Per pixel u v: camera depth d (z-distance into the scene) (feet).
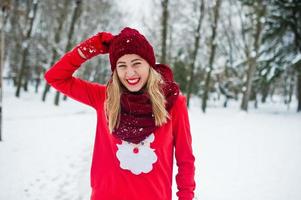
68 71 6.44
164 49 77.41
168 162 6.36
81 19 106.63
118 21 122.93
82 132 39.86
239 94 148.05
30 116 58.95
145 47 5.99
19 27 96.07
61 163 24.04
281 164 24.44
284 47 71.56
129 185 6.05
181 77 117.29
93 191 6.45
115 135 6.04
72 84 6.55
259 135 38.65
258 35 77.87
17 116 57.57
